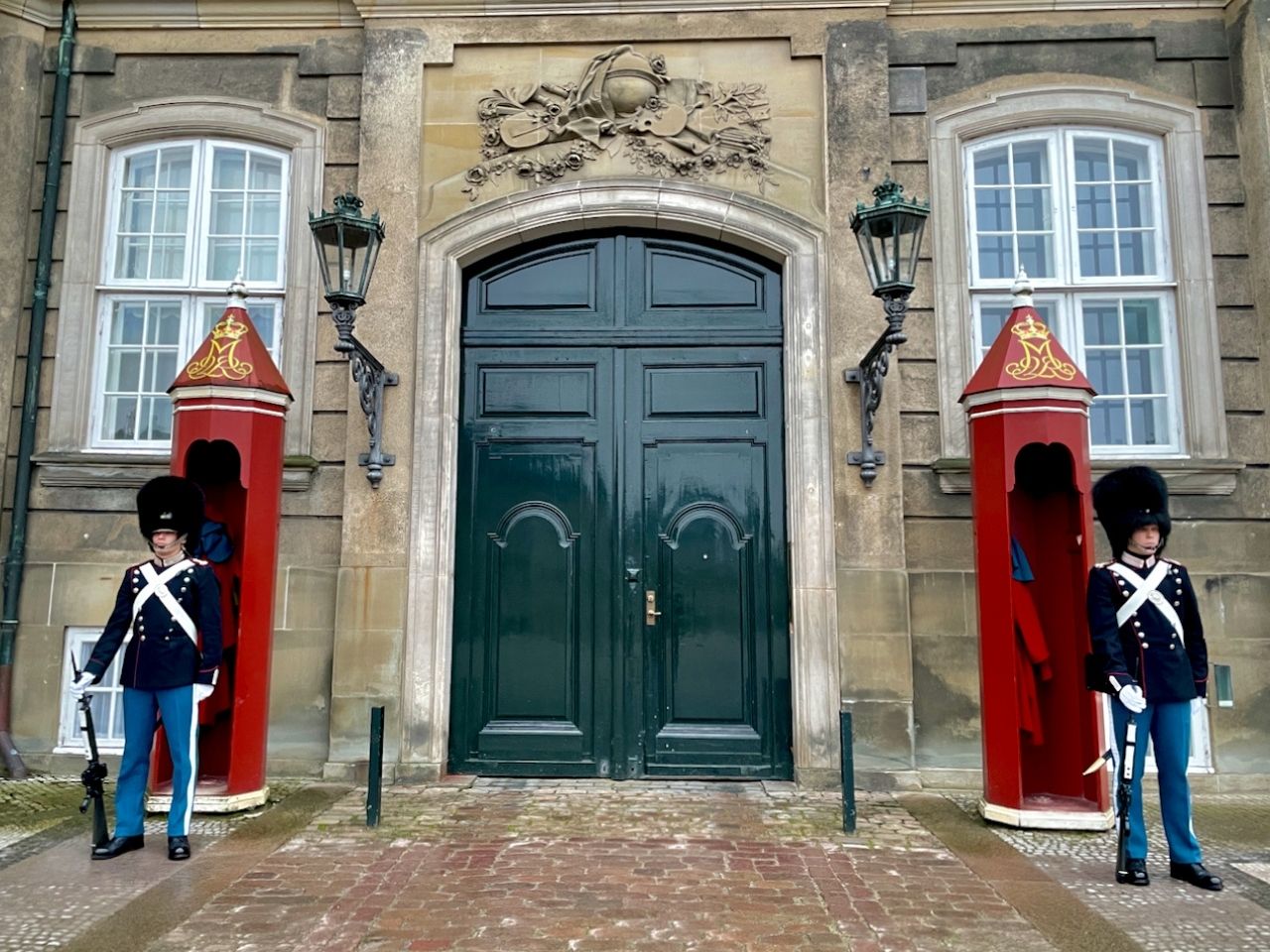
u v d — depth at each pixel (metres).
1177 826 4.08
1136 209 6.42
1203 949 3.36
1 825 4.90
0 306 6.34
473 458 6.22
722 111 6.31
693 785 5.75
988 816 4.88
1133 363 6.31
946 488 5.97
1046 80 6.39
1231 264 6.20
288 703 5.94
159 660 4.33
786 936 3.46
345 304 5.21
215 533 5.21
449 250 6.23
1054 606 5.21
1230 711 5.81
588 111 6.33
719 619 6.04
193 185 6.59
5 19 6.55
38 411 6.39
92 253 6.53
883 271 5.17
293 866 4.19
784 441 6.14
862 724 5.68
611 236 6.41
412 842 4.55
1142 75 6.39
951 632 5.88
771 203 6.18
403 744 5.77
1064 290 6.31
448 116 6.38
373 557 5.91
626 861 4.29
